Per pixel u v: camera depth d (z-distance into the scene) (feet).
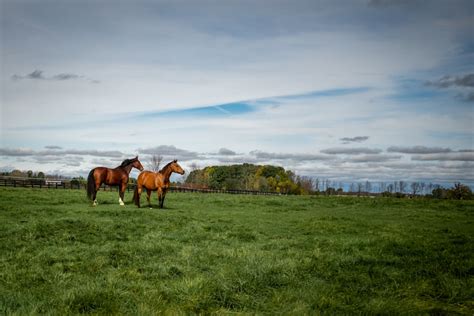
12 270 26.84
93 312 18.76
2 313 18.10
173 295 21.40
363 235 48.88
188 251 34.50
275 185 311.68
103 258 30.68
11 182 150.20
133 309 19.17
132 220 55.93
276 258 31.53
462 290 22.85
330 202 116.47
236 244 40.29
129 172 87.15
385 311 19.17
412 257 33.14
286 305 20.34
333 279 25.59
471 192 163.43
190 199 115.75
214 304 20.35
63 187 168.55
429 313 19.44
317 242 41.63
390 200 121.80
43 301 19.89
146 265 28.63
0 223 48.67
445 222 70.69
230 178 320.91
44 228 42.80
